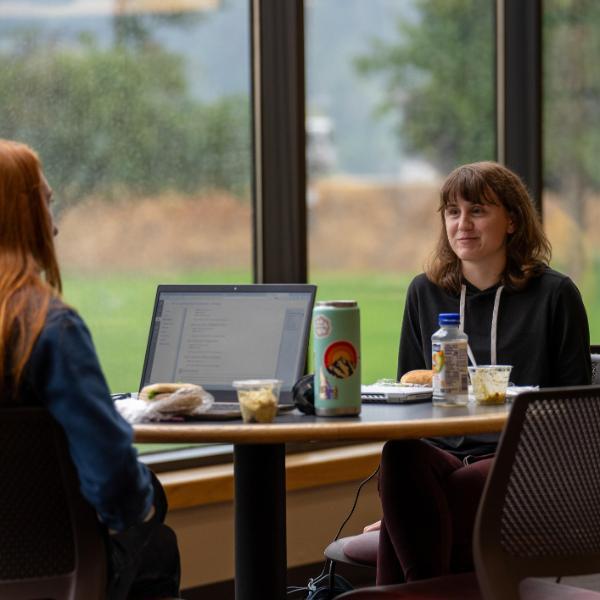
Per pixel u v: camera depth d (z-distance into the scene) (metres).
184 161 5.91
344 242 6.48
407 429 2.92
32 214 2.68
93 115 5.56
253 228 6.17
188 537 5.58
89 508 2.63
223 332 3.62
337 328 3.12
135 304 5.74
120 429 2.53
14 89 5.28
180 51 5.86
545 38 7.35
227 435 2.87
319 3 6.33
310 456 6.13
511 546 2.74
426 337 4.32
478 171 4.17
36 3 5.34
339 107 6.43
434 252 4.36
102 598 2.64
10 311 2.55
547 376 4.11
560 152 7.45
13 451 2.59
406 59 6.74
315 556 6.08
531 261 4.20
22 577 2.65
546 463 2.75
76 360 2.52
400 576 3.71
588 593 3.05
